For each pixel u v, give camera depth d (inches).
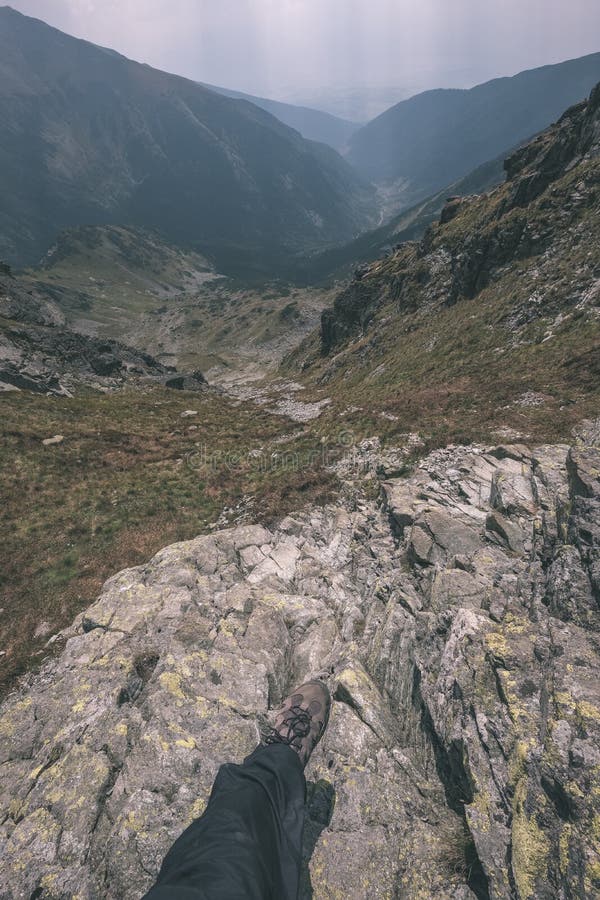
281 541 527.8
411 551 387.5
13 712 288.0
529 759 156.3
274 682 280.7
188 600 391.9
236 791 122.1
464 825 173.2
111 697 274.2
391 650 269.9
